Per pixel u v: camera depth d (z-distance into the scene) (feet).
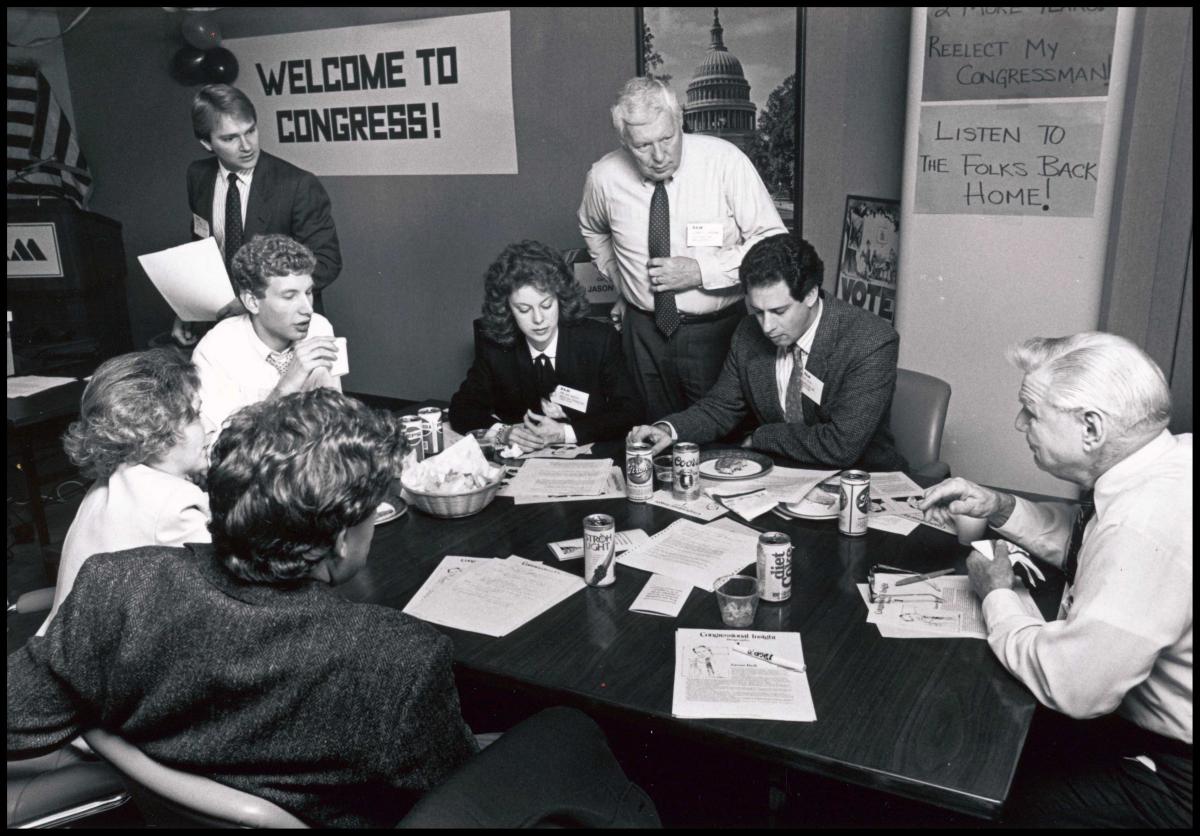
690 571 5.83
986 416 10.64
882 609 5.25
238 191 12.84
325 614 3.61
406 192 16.37
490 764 3.48
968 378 10.65
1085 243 9.59
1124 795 4.55
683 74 12.99
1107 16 8.93
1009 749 4.00
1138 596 4.15
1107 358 4.51
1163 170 9.14
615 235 11.00
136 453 5.33
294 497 3.52
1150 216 9.31
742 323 8.87
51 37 19.22
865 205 11.87
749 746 4.14
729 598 5.07
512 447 8.40
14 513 13.37
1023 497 6.77
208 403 8.33
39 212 16.37
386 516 6.88
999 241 10.05
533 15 14.14
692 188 10.34
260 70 17.28
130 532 5.19
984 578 5.15
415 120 15.84
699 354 10.85
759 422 9.12
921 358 10.89
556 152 14.64
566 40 13.96
